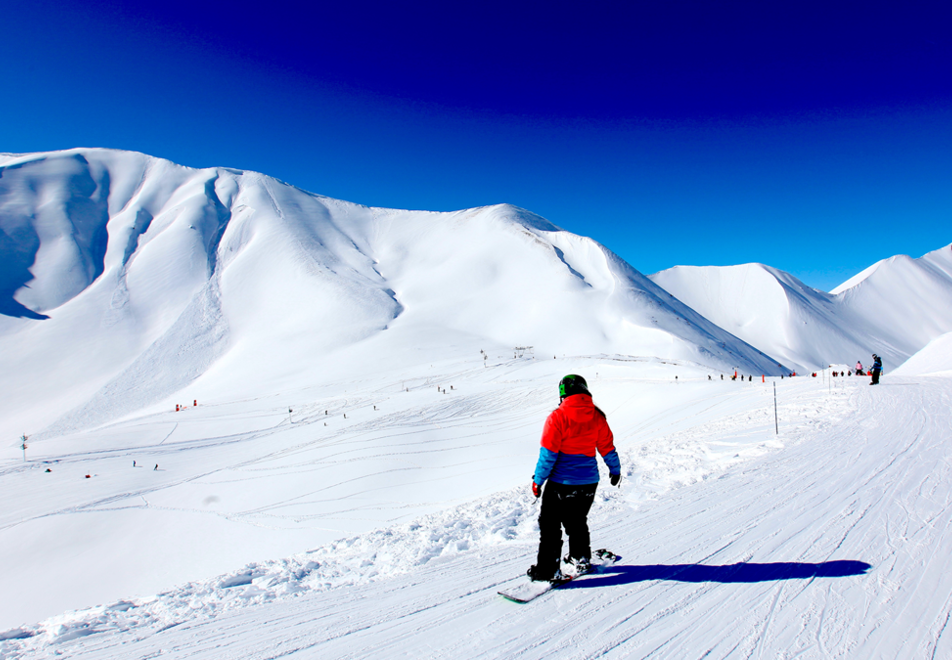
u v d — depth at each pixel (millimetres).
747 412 16250
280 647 3219
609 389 48062
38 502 34094
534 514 6488
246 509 30375
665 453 9773
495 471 31516
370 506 28359
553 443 3781
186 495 34000
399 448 38875
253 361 106312
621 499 6418
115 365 111812
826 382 23797
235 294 141750
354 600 4031
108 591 22766
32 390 101562
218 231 176250
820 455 7777
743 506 5484
